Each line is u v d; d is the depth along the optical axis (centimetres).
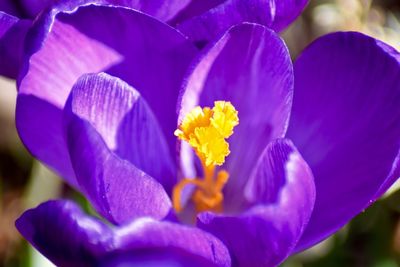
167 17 23
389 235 28
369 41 23
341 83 23
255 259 21
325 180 23
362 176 22
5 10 23
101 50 23
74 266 21
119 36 23
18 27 23
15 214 31
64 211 20
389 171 22
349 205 22
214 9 22
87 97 22
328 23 31
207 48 22
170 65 23
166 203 22
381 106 22
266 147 22
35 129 23
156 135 23
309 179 21
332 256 28
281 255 21
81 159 21
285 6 22
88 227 20
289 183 20
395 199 27
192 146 22
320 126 23
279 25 23
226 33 22
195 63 22
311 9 31
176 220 22
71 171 23
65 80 23
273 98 22
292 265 28
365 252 28
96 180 21
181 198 24
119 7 22
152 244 20
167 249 20
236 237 21
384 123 22
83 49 23
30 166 31
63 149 23
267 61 22
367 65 23
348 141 23
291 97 22
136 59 23
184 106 22
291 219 20
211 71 22
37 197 28
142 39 23
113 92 22
